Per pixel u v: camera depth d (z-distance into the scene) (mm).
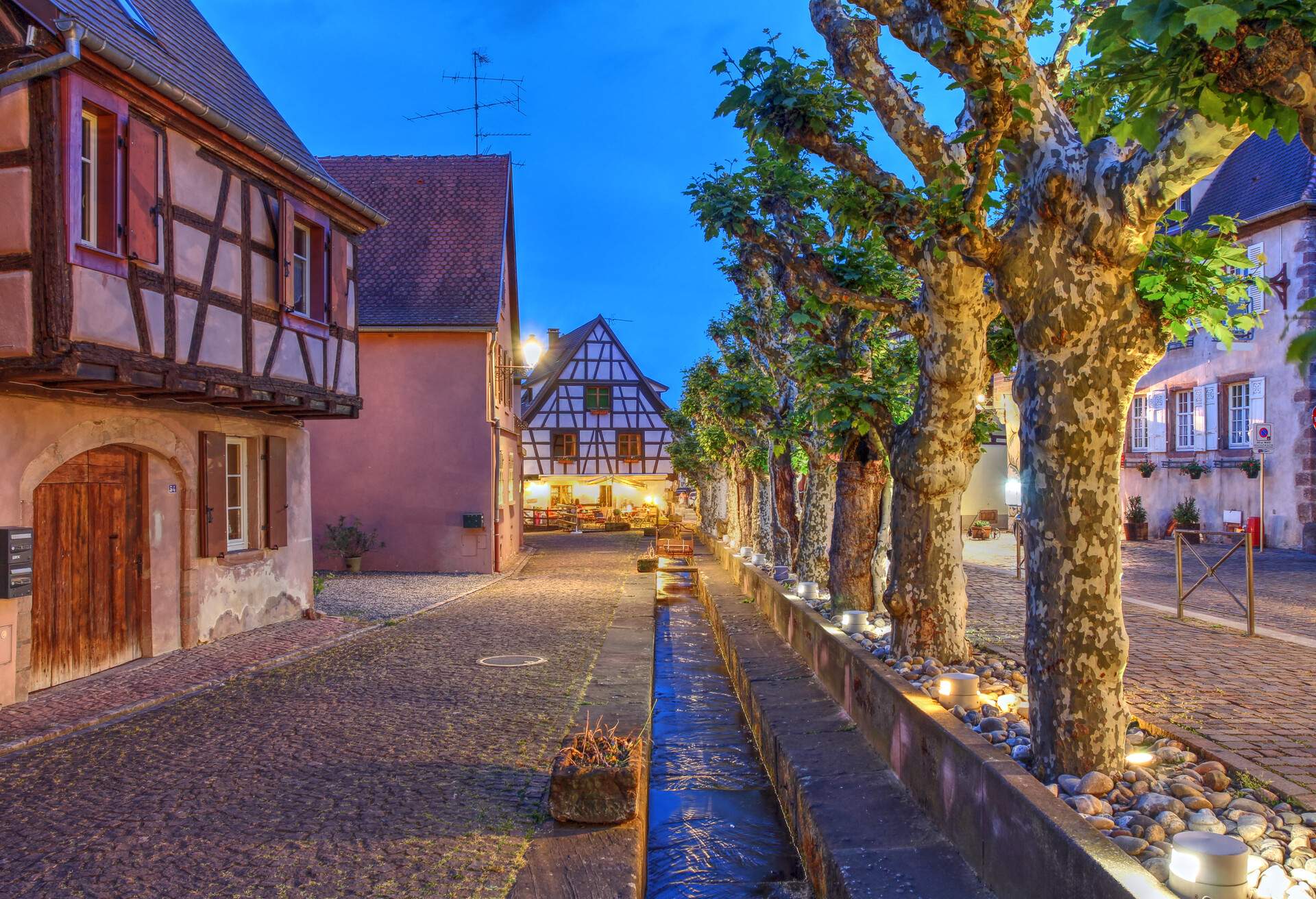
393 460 21438
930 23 4871
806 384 9953
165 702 7918
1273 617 10289
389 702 7910
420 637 11594
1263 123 2729
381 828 4879
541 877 4207
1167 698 6211
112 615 9258
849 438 8633
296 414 12352
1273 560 18078
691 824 6164
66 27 7156
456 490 21328
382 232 23312
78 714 7340
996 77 4203
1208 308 4762
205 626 10633
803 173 8945
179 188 9039
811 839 5047
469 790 5508
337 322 12523
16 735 6695
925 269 6078
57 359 7320
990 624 10195
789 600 10414
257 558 11797
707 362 23531
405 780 5715
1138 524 24688
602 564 23875
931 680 5922
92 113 7961
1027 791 3652
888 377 9320
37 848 4672
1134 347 4289
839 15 6211
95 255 7734
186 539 10289
